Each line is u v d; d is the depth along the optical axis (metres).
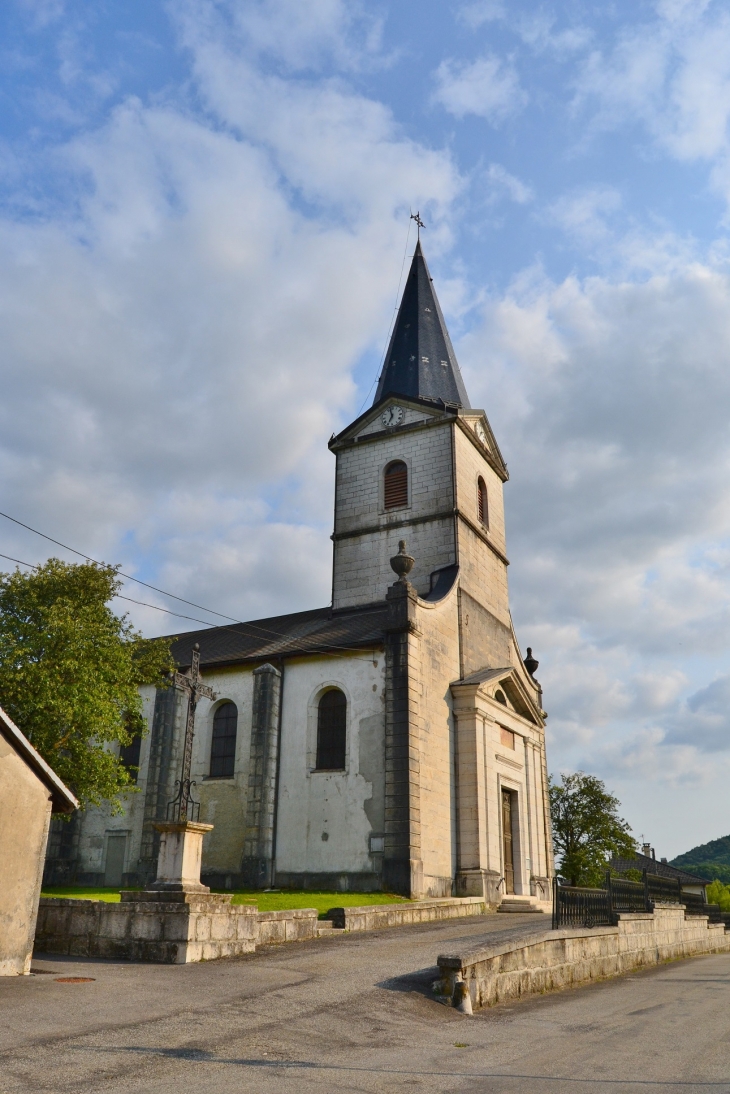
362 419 35.66
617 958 17.94
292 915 16.66
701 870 160.12
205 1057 8.20
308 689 28.48
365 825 25.88
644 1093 7.27
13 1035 8.64
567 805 46.34
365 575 33.38
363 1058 8.55
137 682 26.03
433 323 38.62
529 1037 9.90
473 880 27.05
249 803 27.53
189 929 13.88
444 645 29.20
